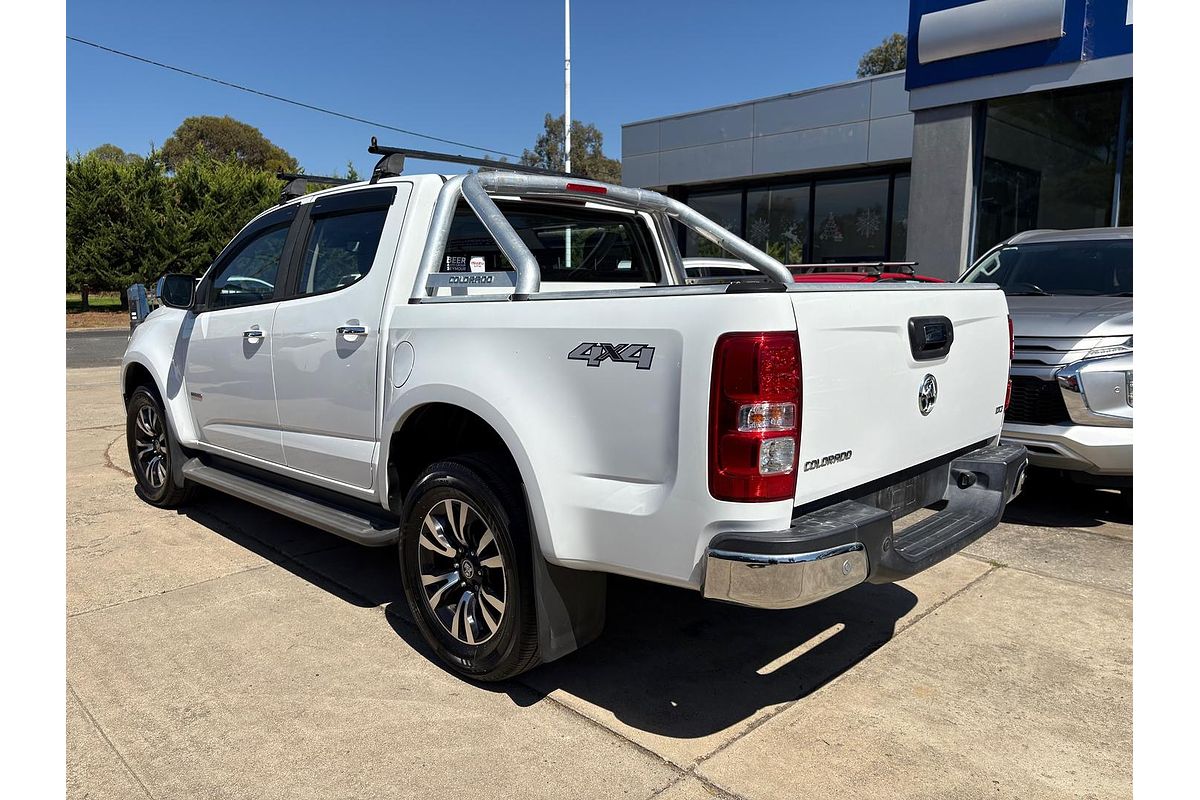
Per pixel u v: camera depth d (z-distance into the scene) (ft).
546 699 9.88
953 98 31.99
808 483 7.95
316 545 15.38
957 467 10.80
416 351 10.39
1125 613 12.25
